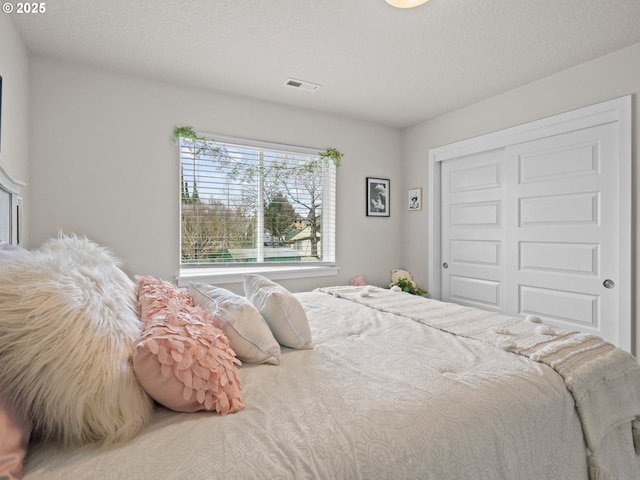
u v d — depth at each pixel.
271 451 0.71
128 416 0.71
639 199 2.11
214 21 1.88
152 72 2.47
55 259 0.83
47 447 0.69
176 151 2.66
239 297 1.30
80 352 0.67
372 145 3.63
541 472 0.96
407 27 1.93
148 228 2.57
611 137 2.22
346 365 1.16
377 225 3.70
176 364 0.78
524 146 2.73
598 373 1.15
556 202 2.54
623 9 1.76
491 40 2.06
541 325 1.56
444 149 3.36
